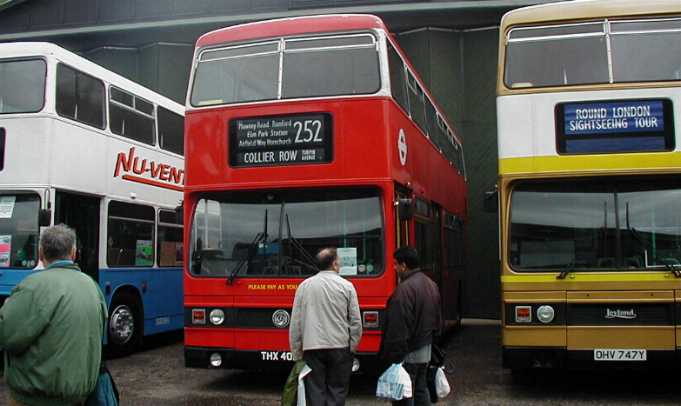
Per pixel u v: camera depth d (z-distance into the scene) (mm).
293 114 8195
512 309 7762
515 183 8023
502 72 8227
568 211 7879
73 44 19969
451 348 12711
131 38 19375
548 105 8008
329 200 8086
